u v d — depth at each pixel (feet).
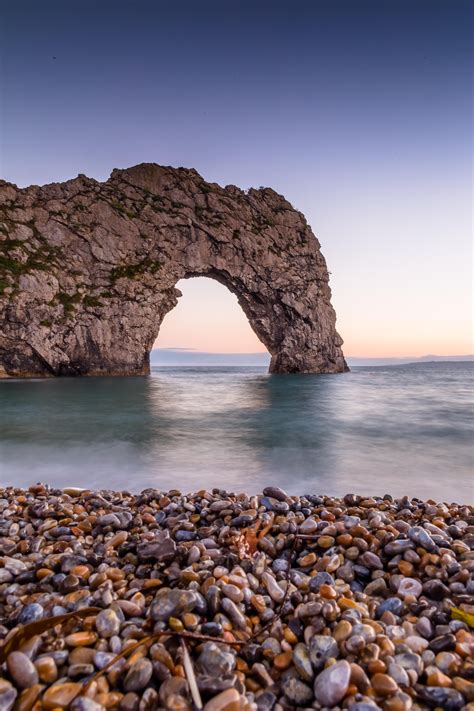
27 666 6.68
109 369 157.58
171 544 11.96
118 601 8.98
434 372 245.65
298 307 201.46
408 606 9.43
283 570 11.30
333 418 55.16
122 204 176.14
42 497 19.31
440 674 7.06
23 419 53.72
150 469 27.09
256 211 208.54
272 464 28.55
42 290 143.13
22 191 160.97
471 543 12.97
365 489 22.74
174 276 177.37
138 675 6.63
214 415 58.29
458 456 31.58
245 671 7.25
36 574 10.64
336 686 6.49
